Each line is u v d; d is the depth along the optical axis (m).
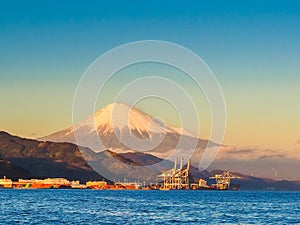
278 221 112.44
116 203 167.00
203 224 102.25
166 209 139.38
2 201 169.88
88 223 98.50
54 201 174.88
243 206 168.12
